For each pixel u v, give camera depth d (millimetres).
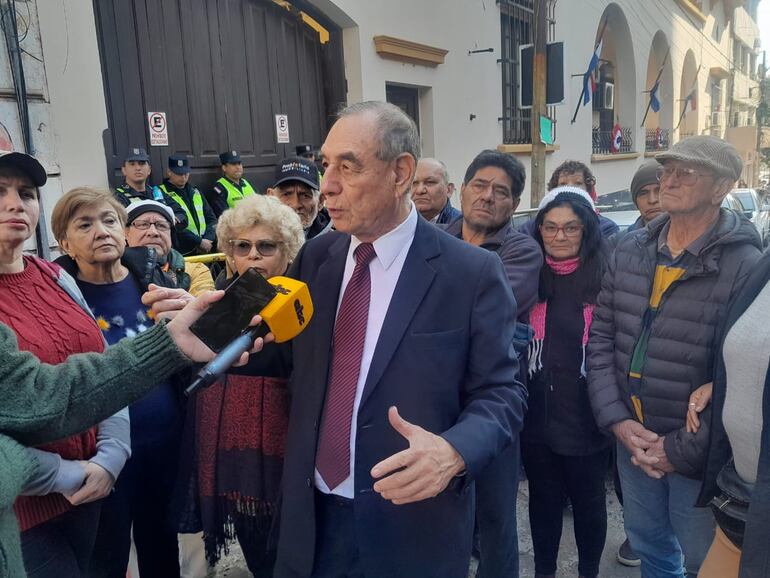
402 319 1454
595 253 2396
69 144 3613
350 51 6281
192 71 4891
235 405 1803
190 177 4914
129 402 1268
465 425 1365
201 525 1909
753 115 32031
